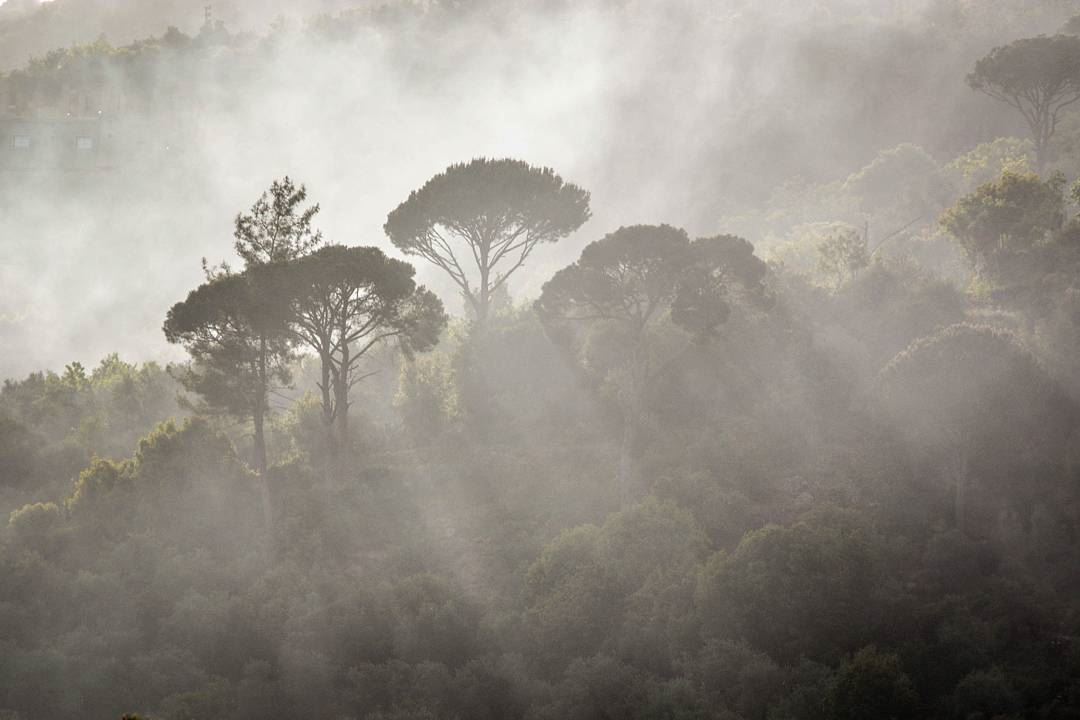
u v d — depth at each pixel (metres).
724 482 86.88
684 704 64.12
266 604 79.06
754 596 69.25
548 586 76.88
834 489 83.44
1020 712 59.56
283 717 70.94
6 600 80.31
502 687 70.06
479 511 89.75
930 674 64.69
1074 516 74.50
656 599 72.75
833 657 67.00
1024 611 68.12
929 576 72.12
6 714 69.69
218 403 92.94
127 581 83.44
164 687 72.19
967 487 80.56
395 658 74.31
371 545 88.00
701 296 91.00
